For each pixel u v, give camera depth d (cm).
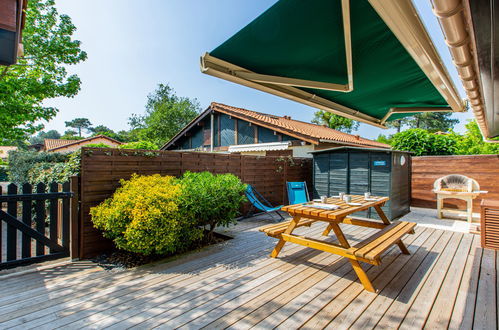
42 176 542
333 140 883
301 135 859
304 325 214
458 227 546
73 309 237
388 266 337
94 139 2678
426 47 151
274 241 447
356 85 244
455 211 628
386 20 125
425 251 394
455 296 263
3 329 207
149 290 274
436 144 1011
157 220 338
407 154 706
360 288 279
